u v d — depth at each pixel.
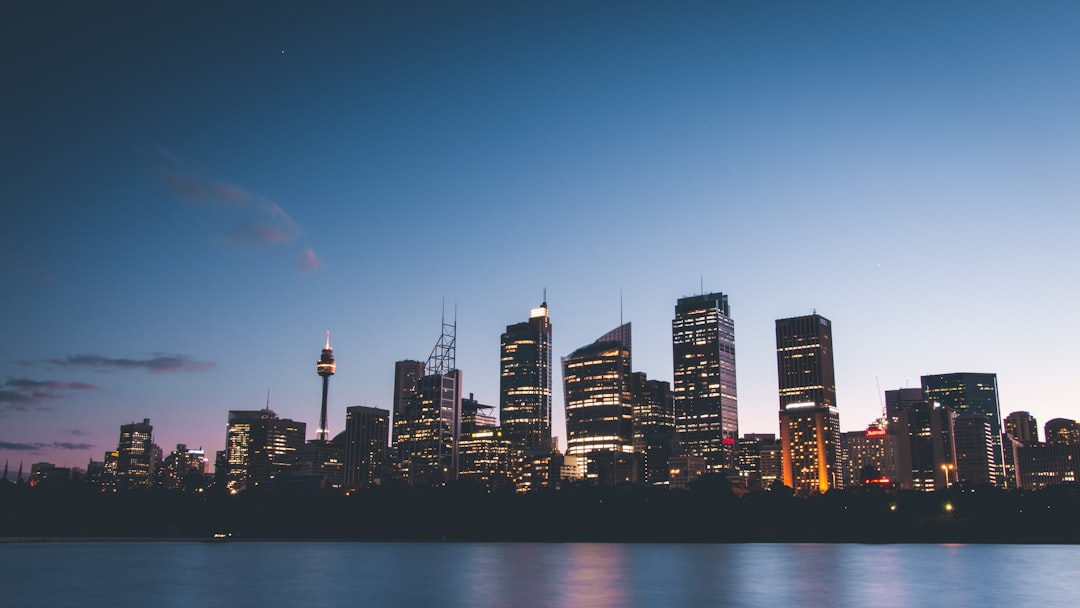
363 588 175.12
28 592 166.88
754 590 170.00
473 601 151.88
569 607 142.75
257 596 160.00
